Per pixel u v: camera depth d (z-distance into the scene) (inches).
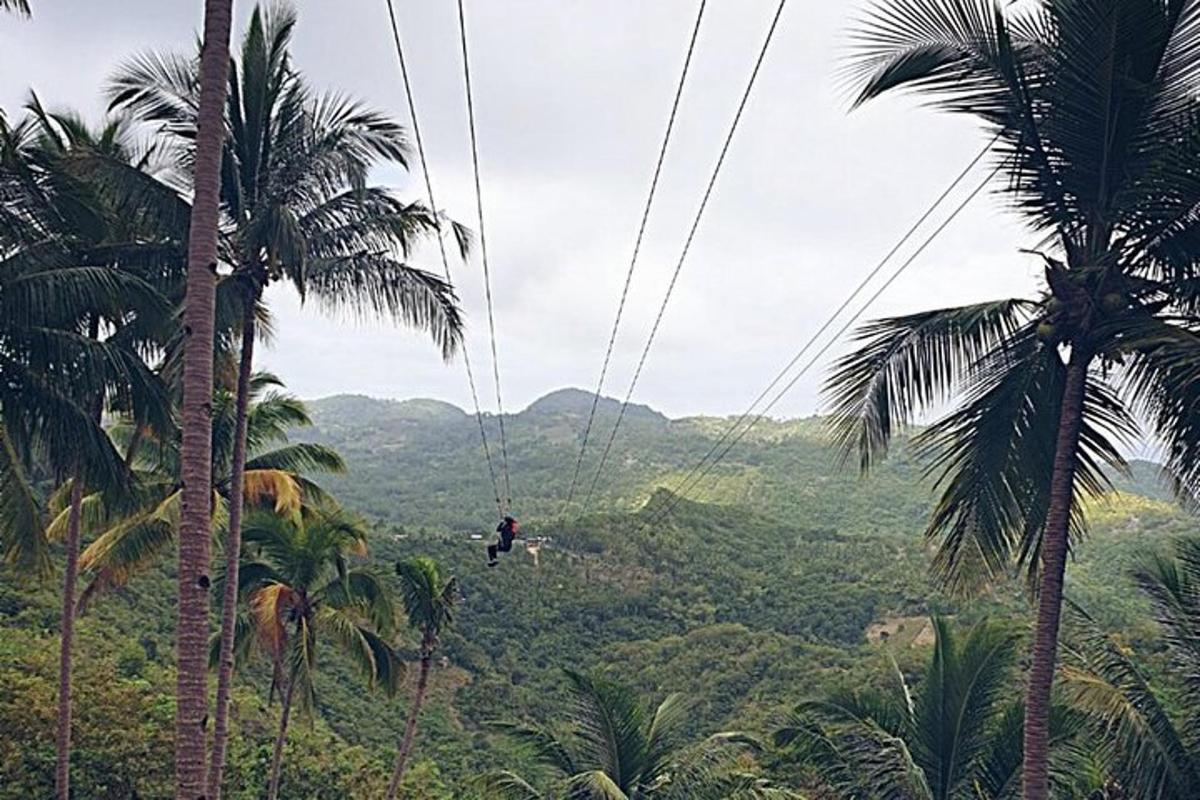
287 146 754.8
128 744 1102.4
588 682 796.6
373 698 1876.2
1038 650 494.3
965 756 681.0
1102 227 479.2
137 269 713.6
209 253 450.9
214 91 453.1
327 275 767.7
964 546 548.1
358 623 1114.1
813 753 688.4
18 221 616.4
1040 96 474.6
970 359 515.8
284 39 746.2
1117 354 471.2
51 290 577.0
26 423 611.2
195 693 432.1
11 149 586.9
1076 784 742.5
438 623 1158.3
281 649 1041.5
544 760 796.0
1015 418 526.9
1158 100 458.6
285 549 1023.6
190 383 444.1
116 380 618.8
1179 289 471.5
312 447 1022.4
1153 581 652.7
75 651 1349.7
